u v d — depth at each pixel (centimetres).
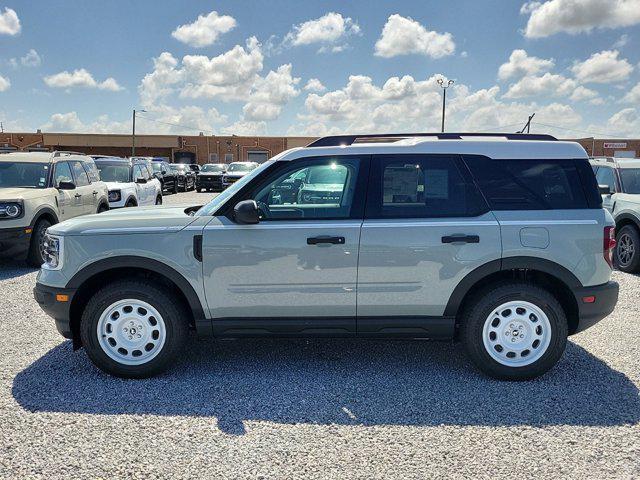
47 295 440
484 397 406
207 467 310
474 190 437
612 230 435
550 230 427
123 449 329
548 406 390
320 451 328
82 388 421
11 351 505
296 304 436
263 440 341
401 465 312
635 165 954
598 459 319
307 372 454
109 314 439
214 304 436
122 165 1517
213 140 5969
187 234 432
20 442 337
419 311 438
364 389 420
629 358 486
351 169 444
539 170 441
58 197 974
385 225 429
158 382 433
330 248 428
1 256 884
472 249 426
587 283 432
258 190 446
